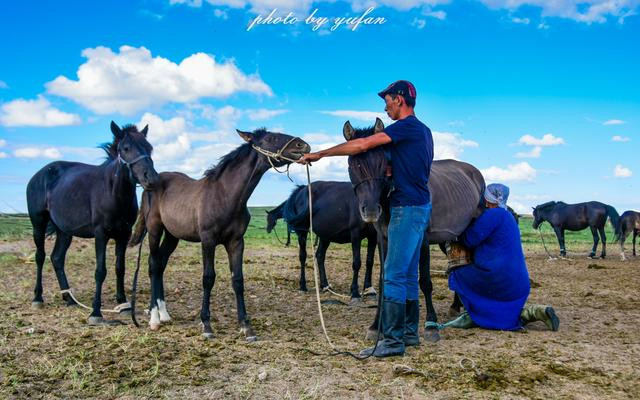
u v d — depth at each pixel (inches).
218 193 236.4
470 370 187.0
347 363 195.3
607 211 778.2
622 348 221.0
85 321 266.1
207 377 179.2
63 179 311.9
